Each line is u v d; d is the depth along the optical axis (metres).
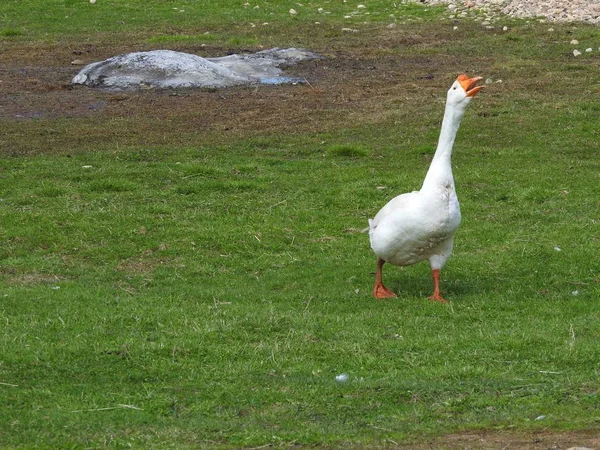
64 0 39.19
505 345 10.54
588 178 17.58
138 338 10.78
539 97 23.25
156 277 13.39
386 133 20.86
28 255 14.14
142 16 36.34
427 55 28.66
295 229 15.28
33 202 16.31
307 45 30.38
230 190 17.14
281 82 25.61
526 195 16.66
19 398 9.22
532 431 8.45
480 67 26.72
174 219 15.66
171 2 39.12
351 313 11.78
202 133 20.92
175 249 14.41
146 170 18.06
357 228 15.35
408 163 18.69
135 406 9.07
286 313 11.66
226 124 21.66
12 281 13.09
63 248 14.41
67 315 11.54
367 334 10.93
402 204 11.79
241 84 25.42
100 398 9.26
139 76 25.27
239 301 12.28
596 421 8.62
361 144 20.05
